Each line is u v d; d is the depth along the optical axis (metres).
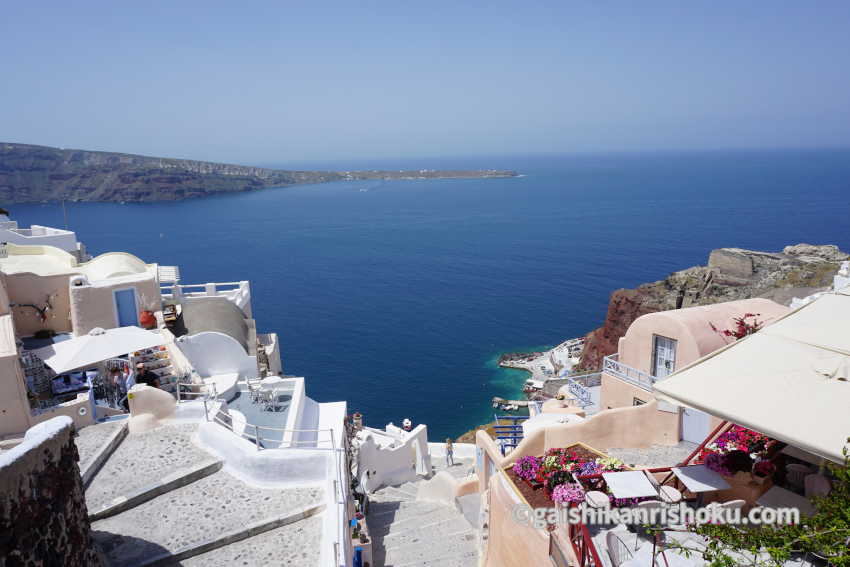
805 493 10.91
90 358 18.97
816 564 9.05
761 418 8.99
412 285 138.75
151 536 13.16
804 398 9.20
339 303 122.94
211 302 26.95
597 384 29.98
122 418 18.67
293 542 13.14
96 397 20.17
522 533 12.00
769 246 162.12
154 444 17.19
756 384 9.80
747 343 11.12
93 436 17.38
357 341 95.50
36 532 8.73
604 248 175.50
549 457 12.87
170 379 22.11
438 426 63.25
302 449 15.62
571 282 134.50
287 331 102.44
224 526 13.50
